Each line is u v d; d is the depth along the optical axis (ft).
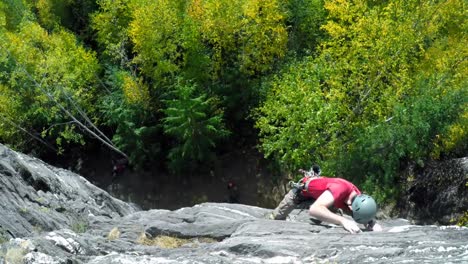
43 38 88.84
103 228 31.96
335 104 69.46
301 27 89.71
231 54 91.76
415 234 23.62
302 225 26.55
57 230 27.14
